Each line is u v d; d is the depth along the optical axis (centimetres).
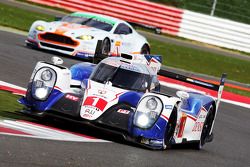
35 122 2978
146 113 2859
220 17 11981
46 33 6284
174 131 3011
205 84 3547
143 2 10800
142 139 2862
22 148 2244
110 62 3219
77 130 3000
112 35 6631
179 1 12244
